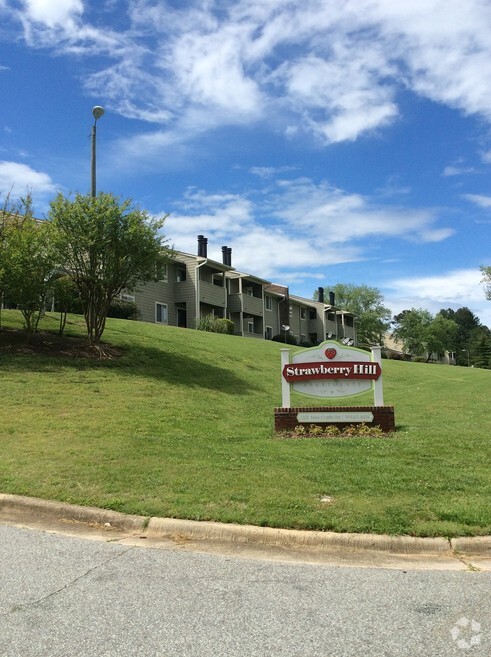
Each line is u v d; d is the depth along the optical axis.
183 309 35.88
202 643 3.20
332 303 62.94
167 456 7.42
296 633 3.32
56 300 15.90
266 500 5.66
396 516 5.24
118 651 3.10
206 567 4.37
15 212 16.00
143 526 5.25
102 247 14.22
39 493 5.90
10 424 8.98
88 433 8.60
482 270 46.62
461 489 6.11
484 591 3.95
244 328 41.56
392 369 24.81
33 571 4.23
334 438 9.08
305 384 9.98
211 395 13.07
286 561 4.53
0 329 16.19
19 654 3.06
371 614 3.58
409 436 9.24
